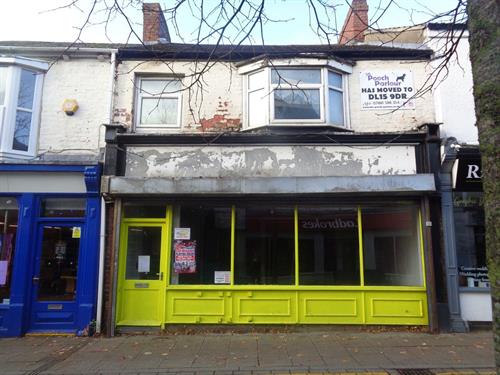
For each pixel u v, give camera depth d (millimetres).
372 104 9500
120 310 8539
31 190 8883
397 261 8859
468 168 8727
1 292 8719
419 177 8430
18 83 9102
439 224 8844
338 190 8453
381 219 8977
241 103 9516
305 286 8617
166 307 8562
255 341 7711
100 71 9492
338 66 9500
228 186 8469
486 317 8570
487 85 2688
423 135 8898
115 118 9359
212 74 9562
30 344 7762
